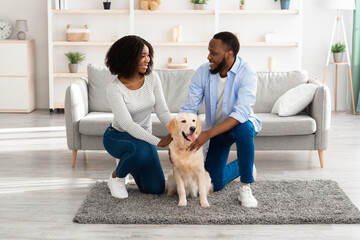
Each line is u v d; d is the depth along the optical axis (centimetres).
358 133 524
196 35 647
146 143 311
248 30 648
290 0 644
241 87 307
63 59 652
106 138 323
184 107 326
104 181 355
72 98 396
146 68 308
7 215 298
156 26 645
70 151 452
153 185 325
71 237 267
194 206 304
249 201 303
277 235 269
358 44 644
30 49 641
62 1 629
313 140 397
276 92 442
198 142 294
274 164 411
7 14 659
